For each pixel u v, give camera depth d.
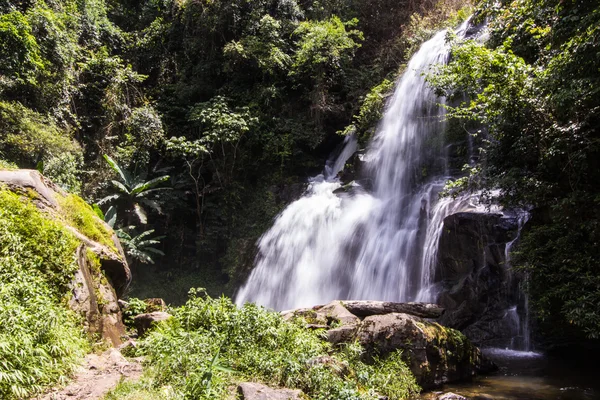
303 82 20.12
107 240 6.98
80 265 5.57
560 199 7.53
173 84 21.17
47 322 4.20
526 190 7.74
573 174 7.22
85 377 4.16
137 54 21.56
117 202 16.94
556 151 7.16
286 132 19.20
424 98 14.78
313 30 19.00
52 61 15.19
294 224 15.40
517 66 7.68
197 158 17.36
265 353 4.82
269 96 19.25
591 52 6.25
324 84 19.44
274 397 3.89
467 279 8.98
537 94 7.45
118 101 17.80
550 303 7.11
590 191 7.20
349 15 22.19
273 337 5.31
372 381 5.20
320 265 13.61
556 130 7.31
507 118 7.86
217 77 21.02
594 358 7.64
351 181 15.91
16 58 12.73
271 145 18.69
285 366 4.52
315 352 5.04
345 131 17.80
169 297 17.05
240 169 18.78
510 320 8.43
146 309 7.53
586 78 6.36
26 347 3.76
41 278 4.80
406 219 12.18
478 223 9.05
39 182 6.21
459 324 8.76
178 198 18.27
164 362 4.29
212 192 18.73
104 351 5.09
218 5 20.20
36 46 13.66
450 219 9.55
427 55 15.85
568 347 8.04
